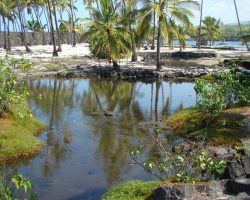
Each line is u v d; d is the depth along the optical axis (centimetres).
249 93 1692
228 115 1491
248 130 1345
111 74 3272
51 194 975
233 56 5050
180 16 3206
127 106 2139
